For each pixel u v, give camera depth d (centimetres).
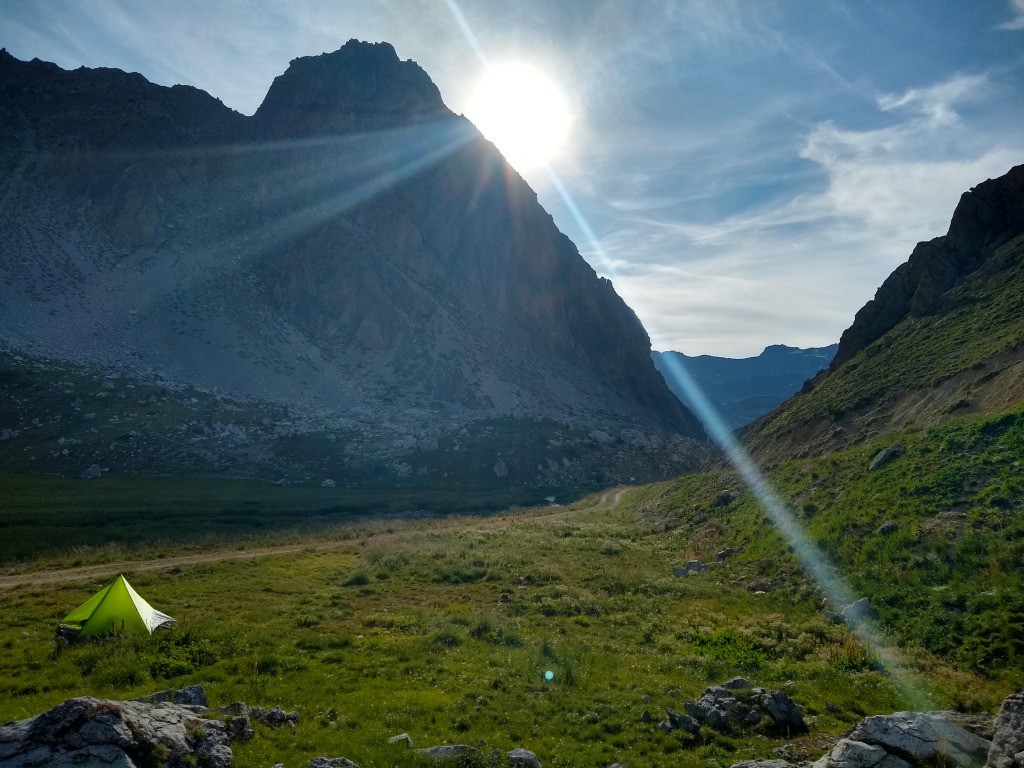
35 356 12812
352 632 2494
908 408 4306
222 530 6334
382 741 1423
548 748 1463
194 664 1991
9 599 3178
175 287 16688
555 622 2681
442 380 16912
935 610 2127
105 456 9812
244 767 1247
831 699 1709
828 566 2817
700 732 1532
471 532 5666
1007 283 4978
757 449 6141
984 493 2584
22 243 15938
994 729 1252
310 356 16612
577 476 12194
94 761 1066
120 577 2491
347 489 10000
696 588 3145
